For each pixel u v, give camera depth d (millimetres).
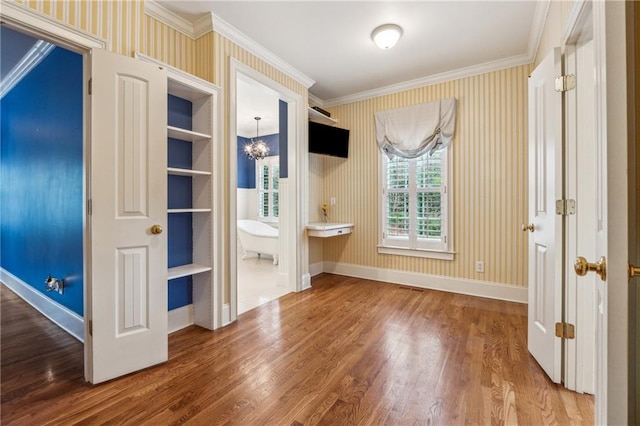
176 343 2322
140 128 1955
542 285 1917
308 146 3896
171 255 2576
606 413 751
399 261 4012
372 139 4207
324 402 1616
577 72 1663
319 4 2406
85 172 1819
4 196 3779
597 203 883
